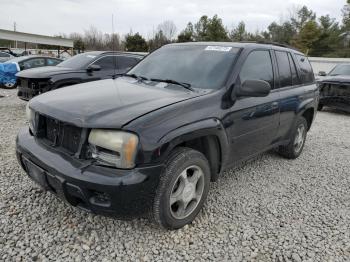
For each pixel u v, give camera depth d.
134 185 2.35
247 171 4.47
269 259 2.62
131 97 2.88
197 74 3.46
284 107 4.19
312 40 46.31
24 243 2.62
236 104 3.28
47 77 7.32
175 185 2.75
